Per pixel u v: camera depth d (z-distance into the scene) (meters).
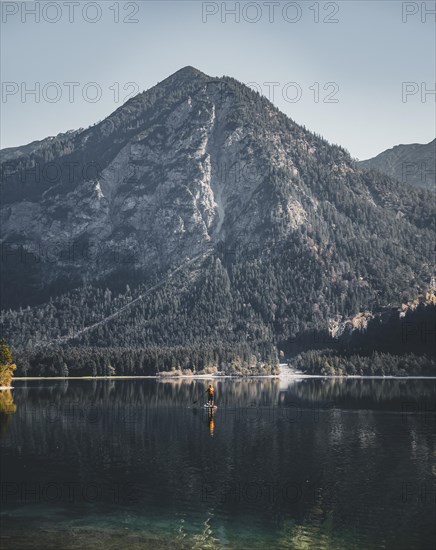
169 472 108.31
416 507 89.31
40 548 73.94
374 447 130.62
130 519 84.19
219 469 110.56
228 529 80.62
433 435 146.00
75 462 115.38
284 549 74.44
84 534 78.44
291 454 123.38
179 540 76.75
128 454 122.38
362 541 77.06
